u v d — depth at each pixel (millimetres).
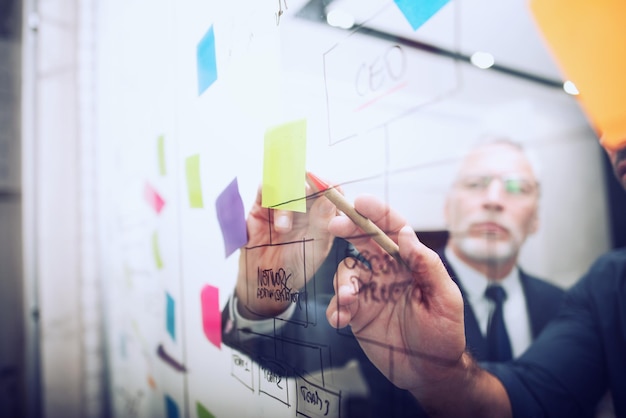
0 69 1435
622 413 367
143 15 963
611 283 401
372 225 404
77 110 1466
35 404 1387
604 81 298
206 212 691
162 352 911
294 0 481
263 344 552
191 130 733
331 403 443
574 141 564
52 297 1438
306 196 465
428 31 464
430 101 480
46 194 1438
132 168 1083
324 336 453
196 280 738
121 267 1226
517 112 644
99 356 1420
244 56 565
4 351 1416
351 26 439
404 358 389
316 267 458
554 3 323
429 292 372
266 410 547
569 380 398
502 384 423
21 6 1435
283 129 498
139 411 1095
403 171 616
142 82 987
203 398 720
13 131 1448
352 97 434
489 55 561
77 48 1458
